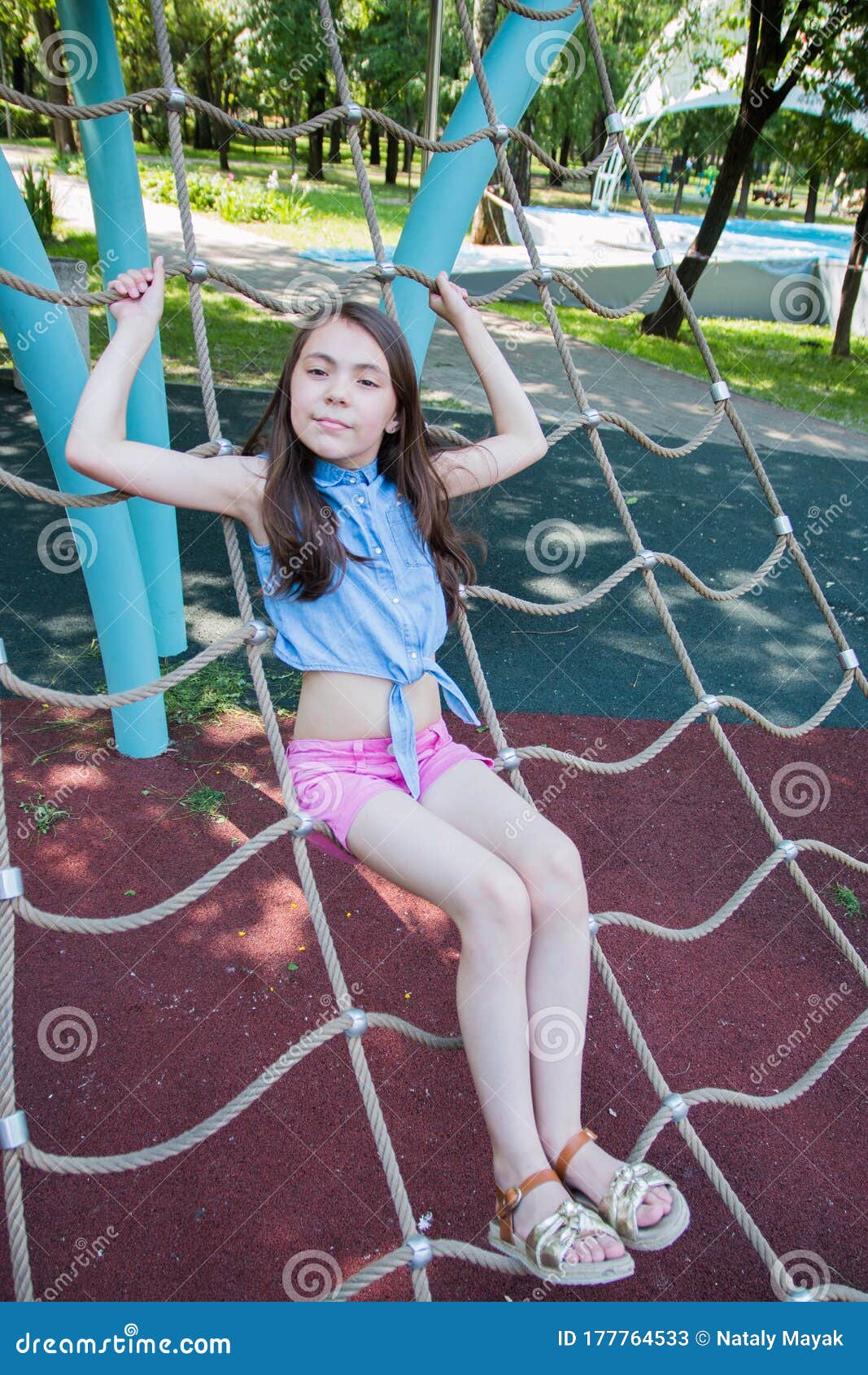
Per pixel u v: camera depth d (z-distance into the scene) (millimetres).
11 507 6438
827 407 10641
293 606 2166
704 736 4703
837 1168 2730
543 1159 1780
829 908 3660
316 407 2051
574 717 4758
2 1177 2502
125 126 3750
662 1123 2027
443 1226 2479
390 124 2494
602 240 16938
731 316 15234
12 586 5461
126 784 4004
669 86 15047
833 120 13500
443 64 17641
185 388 8617
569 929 1968
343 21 17516
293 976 3160
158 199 16625
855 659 3018
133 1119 2670
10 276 1972
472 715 2391
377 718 2133
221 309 10969
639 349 12133
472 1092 2848
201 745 4293
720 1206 2605
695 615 5906
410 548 2260
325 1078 2850
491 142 2816
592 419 2658
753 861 3871
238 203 16359
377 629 2143
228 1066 2842
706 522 7348
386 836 1939
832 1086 2973
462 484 2434
